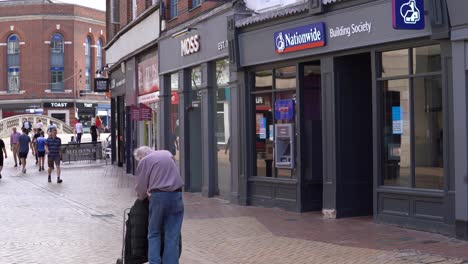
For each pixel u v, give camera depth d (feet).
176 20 61.52
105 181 72.54
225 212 45.09
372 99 37.45
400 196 35.14
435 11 31.30
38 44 224.94
